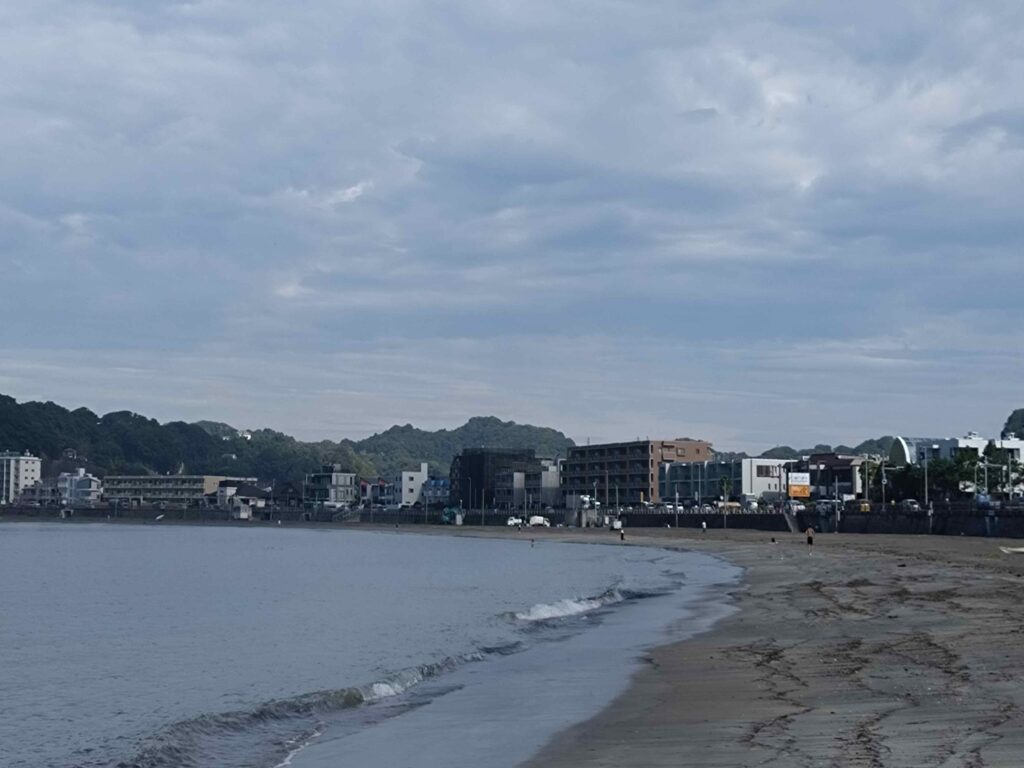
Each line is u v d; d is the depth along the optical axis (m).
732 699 22.02
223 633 45.81
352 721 23.00
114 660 37.44
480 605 57.72
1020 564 71.81
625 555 120.62
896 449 197.88
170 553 139.12
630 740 18.44
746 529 169.12
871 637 32.16
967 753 15.20
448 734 20.59
